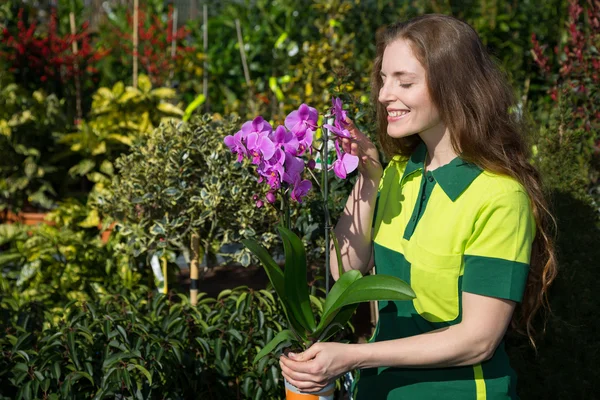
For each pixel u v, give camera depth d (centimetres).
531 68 625
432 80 148
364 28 617
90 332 246
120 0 733
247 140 163
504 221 143
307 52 555
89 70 629
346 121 171
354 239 180
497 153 149
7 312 292
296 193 166
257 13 671
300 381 148
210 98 649
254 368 265
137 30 638
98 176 520
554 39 620
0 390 240
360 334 333
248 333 268
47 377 233
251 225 292
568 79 388
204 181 296
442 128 156
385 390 159
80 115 616
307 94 521
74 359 236
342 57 542
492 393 150
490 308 142
